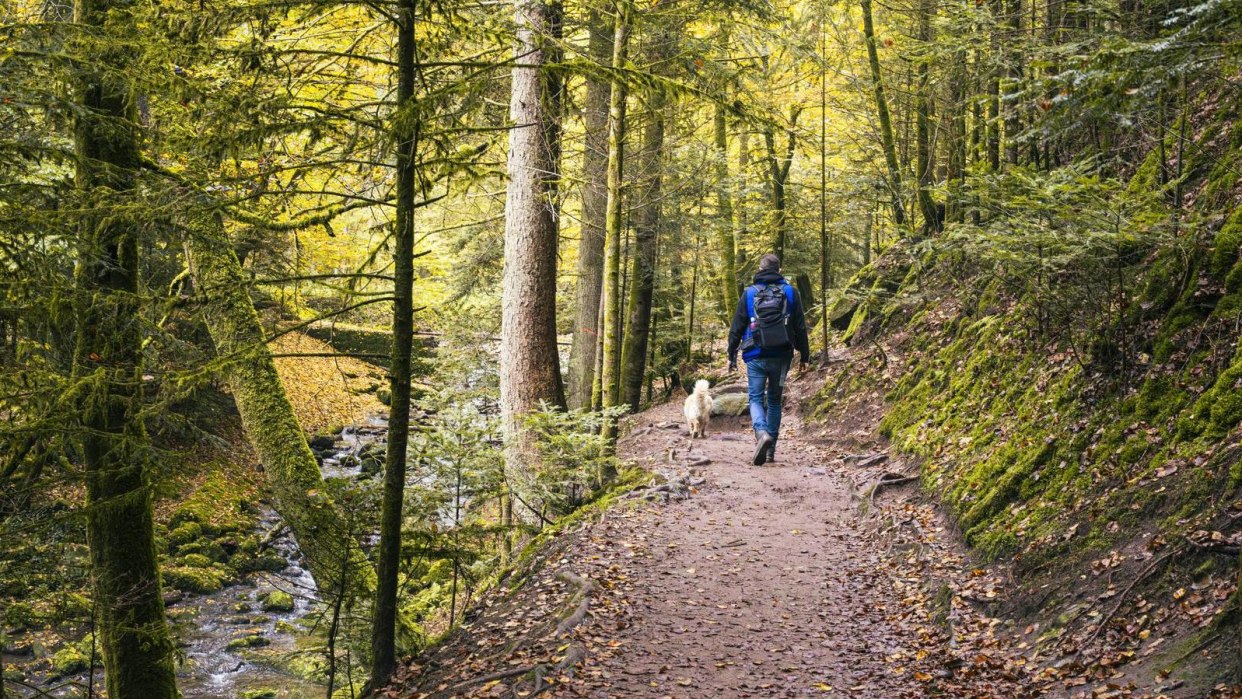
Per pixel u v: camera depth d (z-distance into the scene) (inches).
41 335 231.8
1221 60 178.1
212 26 191.3
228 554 583.8
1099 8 297.7
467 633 260.2
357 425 885.2
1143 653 176.1
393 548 220.5
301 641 458.9
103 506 229.9
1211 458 205.6
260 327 357.1
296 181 209.9
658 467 405.1
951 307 480.4
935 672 202.5
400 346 209.2
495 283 644.7
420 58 213.6
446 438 342.0
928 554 274.4
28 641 422.0
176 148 220.8
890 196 569.3
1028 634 208.5
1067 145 394.3
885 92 575.2
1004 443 301.0
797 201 721.6
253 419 377.1
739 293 930.1
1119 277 263.1
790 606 253.9
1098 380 274.7
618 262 374.9
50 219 207.3
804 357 393.1
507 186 417.1
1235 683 151.1
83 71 224.1
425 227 659.4
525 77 398.0
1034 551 234.8
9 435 211.8
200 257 342.3
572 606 245.4
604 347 380.8
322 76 243.4
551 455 363.6
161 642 295.0
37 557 230.4
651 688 198.5
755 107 233.5
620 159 367.6
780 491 368.2
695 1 357.4
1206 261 260.2
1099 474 240.1
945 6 440.1
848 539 312.8
